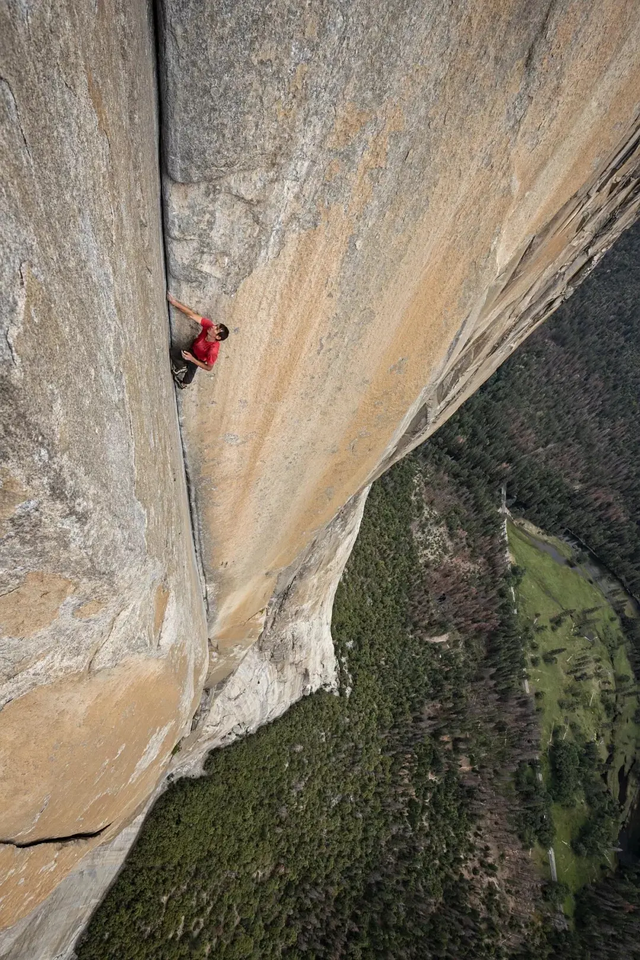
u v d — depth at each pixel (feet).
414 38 9.84
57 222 5.27
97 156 6.39
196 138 9.95
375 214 12.91
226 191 10.91
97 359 6.82
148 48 8.49
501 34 10.60
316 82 9.72
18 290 4.39
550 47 11.33
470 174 13.34
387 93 10.53
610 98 13.69
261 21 8.49
